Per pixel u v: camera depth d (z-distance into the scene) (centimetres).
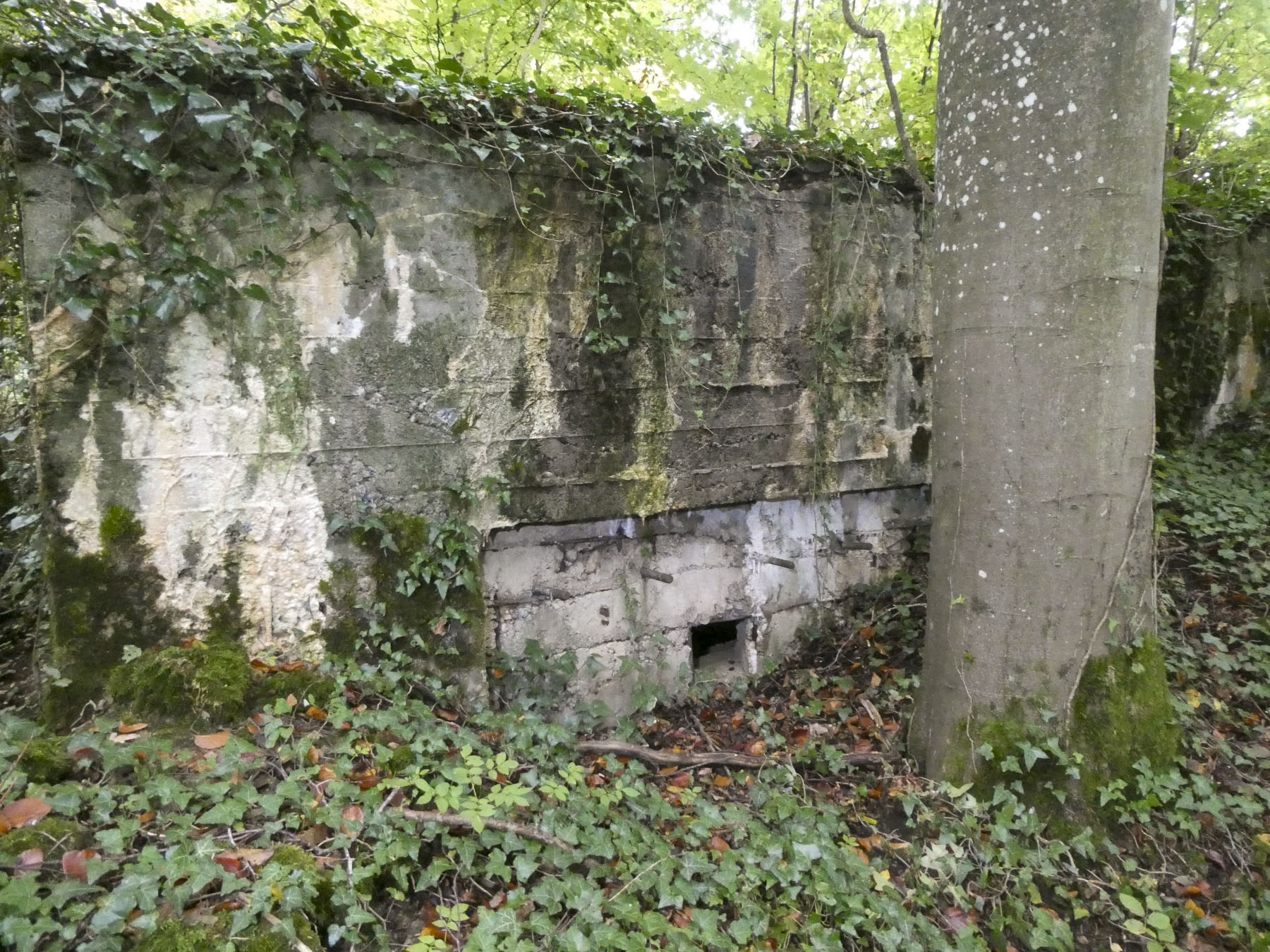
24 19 255
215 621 303
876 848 303
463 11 480
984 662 310
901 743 358
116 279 277
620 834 264
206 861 197
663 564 421
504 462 351
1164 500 516
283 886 194
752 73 483
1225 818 302
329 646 321
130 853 201
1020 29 278
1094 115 273
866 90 609
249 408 302
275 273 300
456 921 210
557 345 356
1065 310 283
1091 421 288
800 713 405
